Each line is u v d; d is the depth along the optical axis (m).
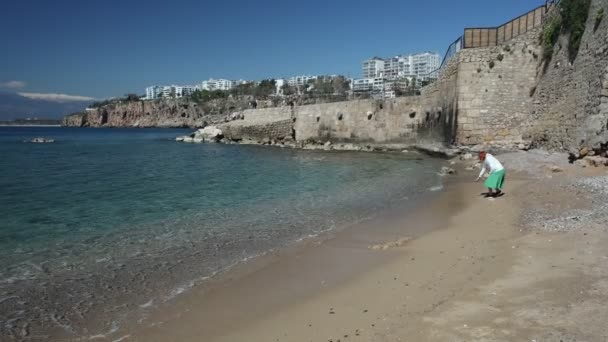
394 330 7.04
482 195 18.06
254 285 9.65
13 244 12.90
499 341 6.24
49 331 7.70
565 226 11.65
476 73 31.08
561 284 7.91
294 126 54.00
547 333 6.32
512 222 13.10
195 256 11.71
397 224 14.62
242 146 55.72
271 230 14.30
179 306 8.66
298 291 9.23
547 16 28.88
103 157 44.75
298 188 22.64
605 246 9.67
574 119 23.47
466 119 31.30
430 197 18.83
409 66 189.75
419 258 10.79
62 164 37.50
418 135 41.06
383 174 27.05
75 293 9.30
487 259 9.96
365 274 9.98
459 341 6.37
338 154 41.69
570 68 24.89
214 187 23.34
